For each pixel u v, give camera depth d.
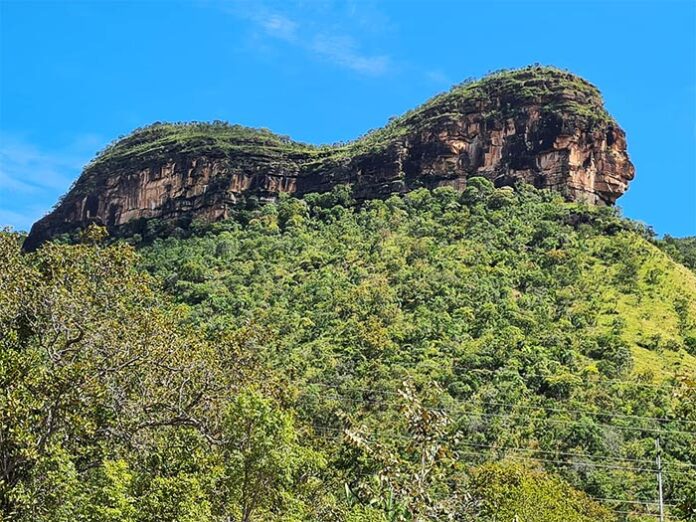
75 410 20.38
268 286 90.69
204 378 25.08
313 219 120.50
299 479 26.42
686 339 74.62
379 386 54.75
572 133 118.69
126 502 18.55
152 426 22.97
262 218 123.69
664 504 44.00
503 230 100.62
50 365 21.62
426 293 80.50
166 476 21.61
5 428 18.70
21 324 23.59
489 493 35.66
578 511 39.12
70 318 23.20
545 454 50.62
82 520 18.41
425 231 103.06
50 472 18.72
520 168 119.81
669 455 48.88
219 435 22.98
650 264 92.31
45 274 27.16
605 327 76.69
